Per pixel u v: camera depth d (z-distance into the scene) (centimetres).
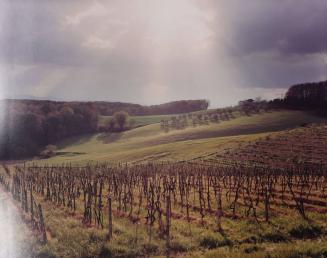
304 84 16900
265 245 2019
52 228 2381
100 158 10212
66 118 16262
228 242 2072
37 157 13350
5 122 14162
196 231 2238
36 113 15688
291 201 3125
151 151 9394
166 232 2180
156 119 18400
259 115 14888
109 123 16700
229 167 5762
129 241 2070
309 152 6694
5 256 1908
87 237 2116
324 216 2502
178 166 6500
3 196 4384
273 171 4872
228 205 2966
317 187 3869
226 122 14225
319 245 1920
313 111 15025
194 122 15225
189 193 3781
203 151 8131
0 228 2477
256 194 3509
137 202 3394
